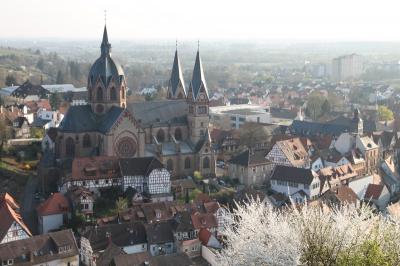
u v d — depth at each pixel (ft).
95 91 608.19
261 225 156.15
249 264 148.46
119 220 472.85
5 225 421.18
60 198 492.13
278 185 593.83
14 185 576.61
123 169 549.54
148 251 433.48
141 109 636.89
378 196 567.18
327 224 146.61
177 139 650.84
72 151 596.29
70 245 405.59
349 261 141.08
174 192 562.66
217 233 460.96
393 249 144.97
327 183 590.96
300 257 141.49
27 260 387.55
